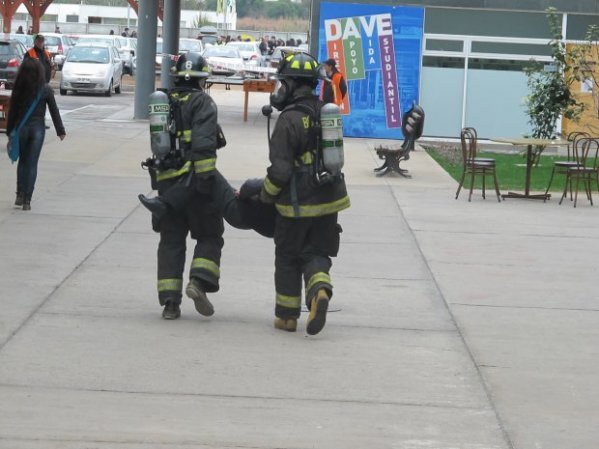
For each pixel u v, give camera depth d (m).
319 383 9.49
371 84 36.03
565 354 10.73
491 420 8.66
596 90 33.66
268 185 10.68
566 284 14.21
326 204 10.77
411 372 9.94
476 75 36.19
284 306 11.20
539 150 26.98
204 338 10.86
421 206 21.19
